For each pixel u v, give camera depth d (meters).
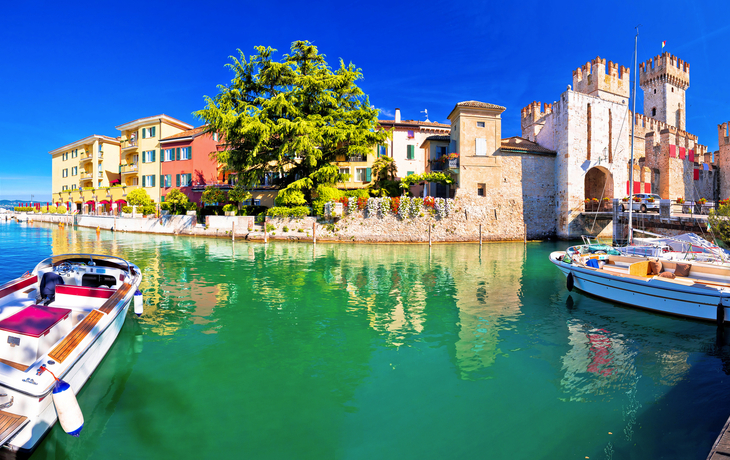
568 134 36.16
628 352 8.86
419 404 6.41
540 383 7.22
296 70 34.88
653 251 14.60
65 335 6.48
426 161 40.06
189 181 45.00
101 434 5.52
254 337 9.60
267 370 7.68
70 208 57.16
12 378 5.16
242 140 35.62
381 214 33.31
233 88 34.56
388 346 9.07
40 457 5.07
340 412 6.15
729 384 7.25
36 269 10.27
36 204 66.75
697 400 6.61
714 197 51.31
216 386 6.98
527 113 50.16
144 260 22.20
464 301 13.38
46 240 32.72
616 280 12.77
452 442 5.38
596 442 5.39
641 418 6.03
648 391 6.93
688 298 11.15
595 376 7.56
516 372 7.70
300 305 12.72
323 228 33.38
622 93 41.19
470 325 10.71
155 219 39.91
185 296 13.76
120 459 5.02
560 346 9.19
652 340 9.66
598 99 37.53
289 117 34.16
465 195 34.91
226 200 41.66
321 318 11.27
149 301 13.01
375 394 6.75
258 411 6.17
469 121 35.34
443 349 8.90
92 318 7.26
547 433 5.62
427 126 41.62
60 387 5.21
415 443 5.35
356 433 5.59
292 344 9.14
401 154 41.16
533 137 47.25
